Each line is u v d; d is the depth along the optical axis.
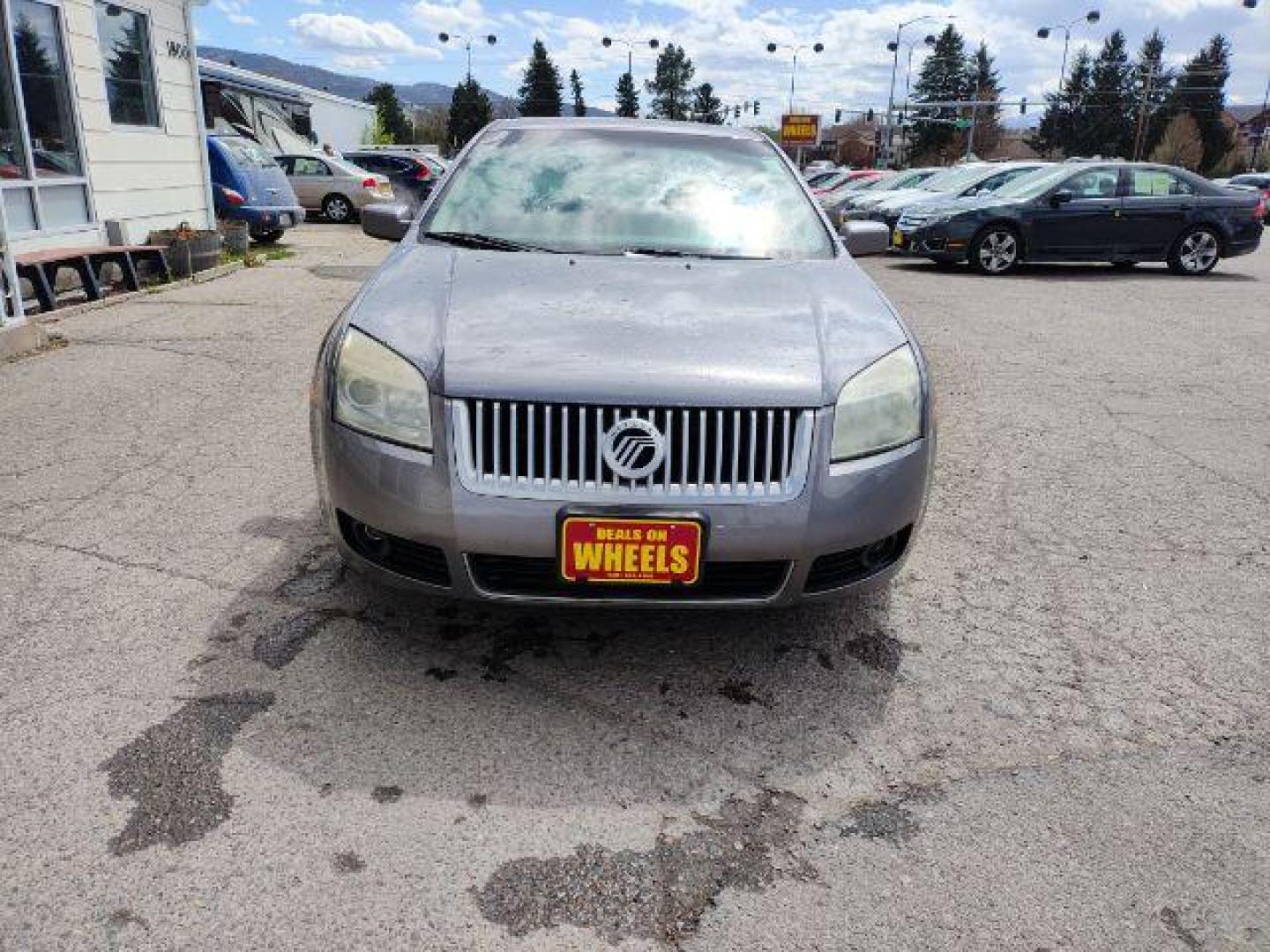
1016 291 11.01
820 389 2.39
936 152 93.81
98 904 1.83
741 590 2.45
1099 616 3.14
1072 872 2.01
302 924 1.80
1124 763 2.38
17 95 7.79
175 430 4.66
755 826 2.12
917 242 12.91
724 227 3.39
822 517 2.38
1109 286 11.69
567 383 2.29
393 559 2.52
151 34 9.89
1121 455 4.85
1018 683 2.73
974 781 2.29
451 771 2.25
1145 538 3.80
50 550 3.32
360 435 2.43
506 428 2.32
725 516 2.32
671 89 109.19
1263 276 13.12
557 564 2.32
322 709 2.47
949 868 2.01
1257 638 3.02
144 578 3.13
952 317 8.91
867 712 2.56
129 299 8.13
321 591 3.08
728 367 2.39
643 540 2.30
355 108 37.81
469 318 2.56
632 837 2.07
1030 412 5.62
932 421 2.67
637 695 2.59
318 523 3.60
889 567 2.62
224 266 10.04
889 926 1.85
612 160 3.70
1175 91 85.25
